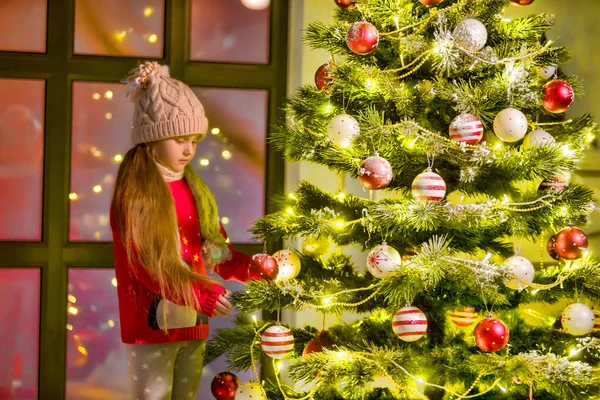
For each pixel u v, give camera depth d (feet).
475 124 6.13
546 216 6.51
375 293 6.32
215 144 8.88
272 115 8.93
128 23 8.66
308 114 6.97
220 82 8.82
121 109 8.71
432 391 7.34
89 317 8.72
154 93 6.50
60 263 8.63
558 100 6.36
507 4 6.89
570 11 8.84
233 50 8.85
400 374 6.23
